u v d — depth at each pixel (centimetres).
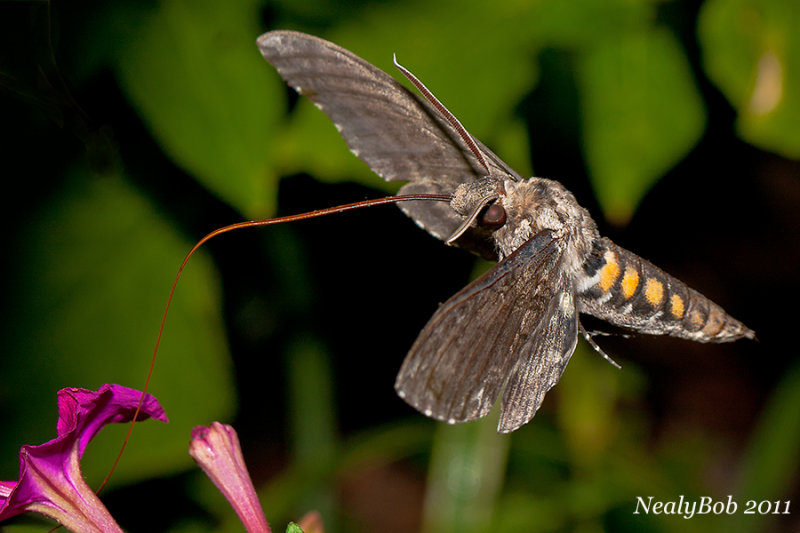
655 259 95
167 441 68
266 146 63
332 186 74
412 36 65
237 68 63
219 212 71
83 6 64
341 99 56
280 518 73
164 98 63
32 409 68
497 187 56
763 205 93
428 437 71
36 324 69
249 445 91
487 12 65
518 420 55
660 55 65
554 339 55
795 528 86
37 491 55
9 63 60
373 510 93
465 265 87
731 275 96
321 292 87
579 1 65
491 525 69
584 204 71
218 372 70
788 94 63
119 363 69
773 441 71
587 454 77
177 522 76
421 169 57
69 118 62
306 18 65
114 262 70
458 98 64
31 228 69
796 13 63
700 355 97
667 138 64
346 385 92
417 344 53
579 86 65
